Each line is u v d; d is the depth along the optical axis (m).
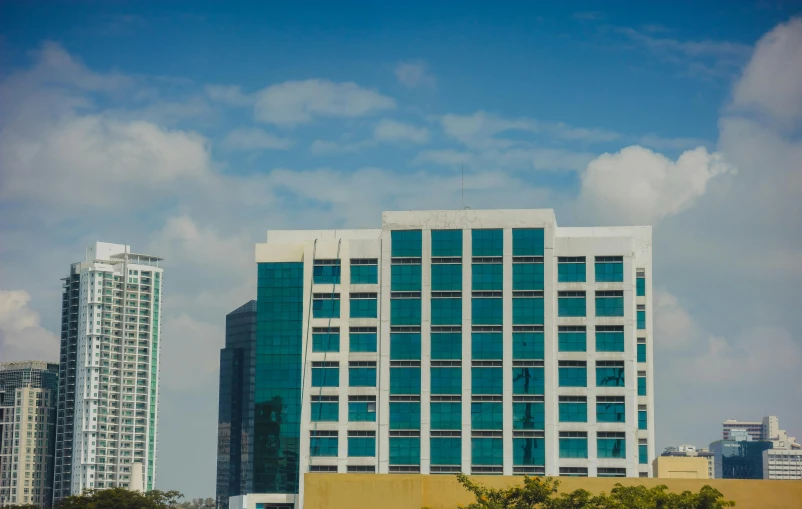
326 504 171.25
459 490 170.12
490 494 153.38
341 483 172.00
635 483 169.62
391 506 170.38
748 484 167.75
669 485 169.38
